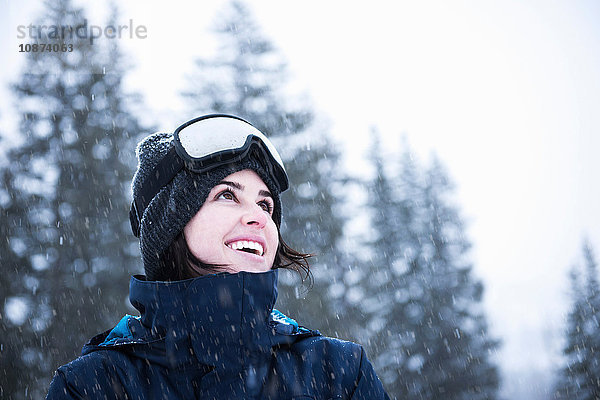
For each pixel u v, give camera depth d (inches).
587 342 1482.5
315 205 1127.6
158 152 93.7
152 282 85.0
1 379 813.9
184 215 88.9
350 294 1106.7
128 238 936.3
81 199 956.6
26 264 899.4
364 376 89.4
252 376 84.0
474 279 1477.6
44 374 820.6
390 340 1230.3
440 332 1305.4
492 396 1295.5
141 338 87.7
